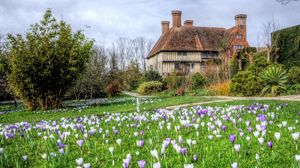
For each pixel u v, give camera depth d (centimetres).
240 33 5041
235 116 775
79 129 738
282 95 1717
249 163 386
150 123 802
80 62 1980
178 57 5041
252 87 1864
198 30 5441
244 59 2911
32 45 1830
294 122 683
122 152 493
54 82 1897
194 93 2502
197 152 457
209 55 5144
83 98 3525
